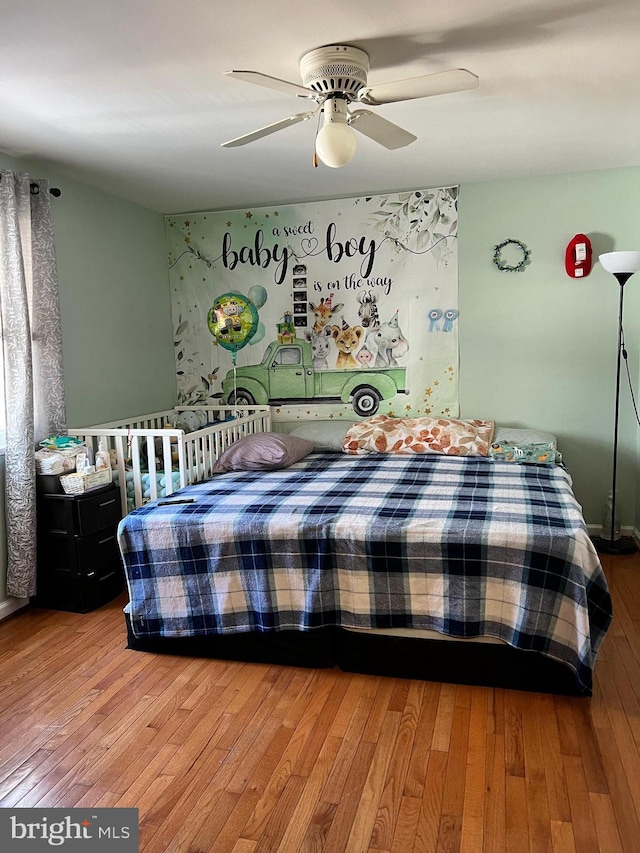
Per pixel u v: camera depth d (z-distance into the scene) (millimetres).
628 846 1594
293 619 2547
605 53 2209
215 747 2043
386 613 2443
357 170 3693
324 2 1828
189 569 2629
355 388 4445
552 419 4121
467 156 3477
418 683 2424
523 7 1887
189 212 4594
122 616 3111
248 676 2510
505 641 2330
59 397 3344
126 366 4156
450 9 1889
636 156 3547
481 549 2326
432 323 4246
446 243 4156
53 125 2775
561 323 4031
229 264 4570
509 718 2160
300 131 2932
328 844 1624
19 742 2096
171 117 2703
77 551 3098
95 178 3629
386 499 2840
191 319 4699
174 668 2588
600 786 1812
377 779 1865
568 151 3420
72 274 3631
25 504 3029
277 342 4547
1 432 3178
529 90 2541
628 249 3885
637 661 2514
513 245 4043
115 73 2266
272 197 4285
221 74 2299
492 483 3123
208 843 1639
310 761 1959
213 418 4656
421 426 4023
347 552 2463
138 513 2750
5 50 2068
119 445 3404
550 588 2264
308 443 4078
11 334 3006
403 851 1596
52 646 2797
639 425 3904
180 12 1856
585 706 2221
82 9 1822
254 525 2553
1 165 3131
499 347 4156
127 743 2078
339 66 2096
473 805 1749
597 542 3861
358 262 4328
